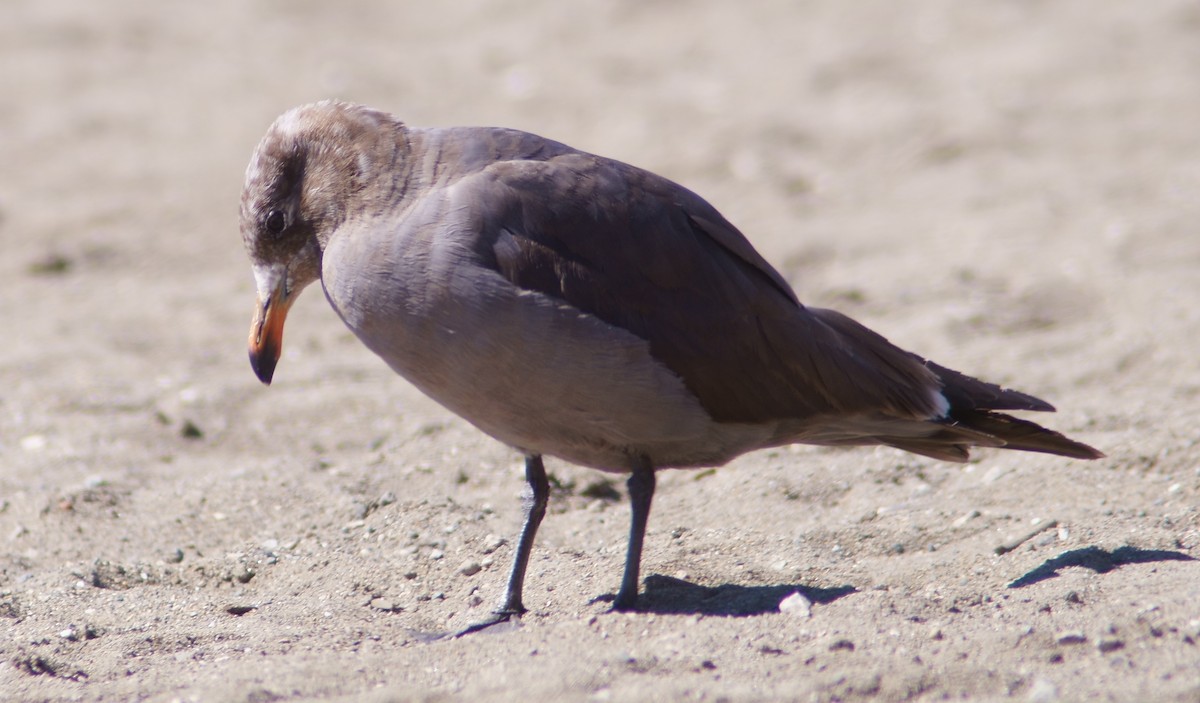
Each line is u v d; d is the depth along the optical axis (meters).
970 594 9.26
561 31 30.94
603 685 7.88
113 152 23.44
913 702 7.58
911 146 23.30
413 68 28.23
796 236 19.42
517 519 11.64
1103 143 23.06
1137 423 12.70
